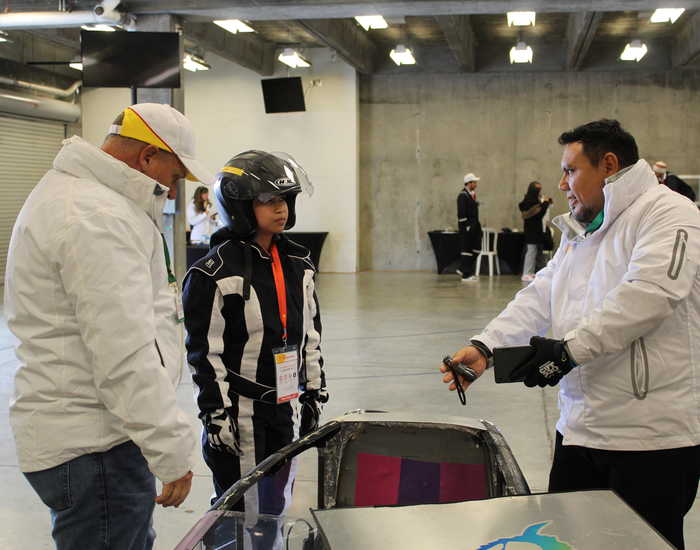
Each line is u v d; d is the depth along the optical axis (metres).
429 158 14.35
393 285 12.06
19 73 12.28
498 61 13.95
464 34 12.00
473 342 2.10
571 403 1.98
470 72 14.05
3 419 4.77
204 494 3.57
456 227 14.36
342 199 14.16
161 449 1.68
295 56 12.90
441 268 13.87
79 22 7.01
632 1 6.92
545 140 14.03
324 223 14.23
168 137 1.82
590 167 1.92
